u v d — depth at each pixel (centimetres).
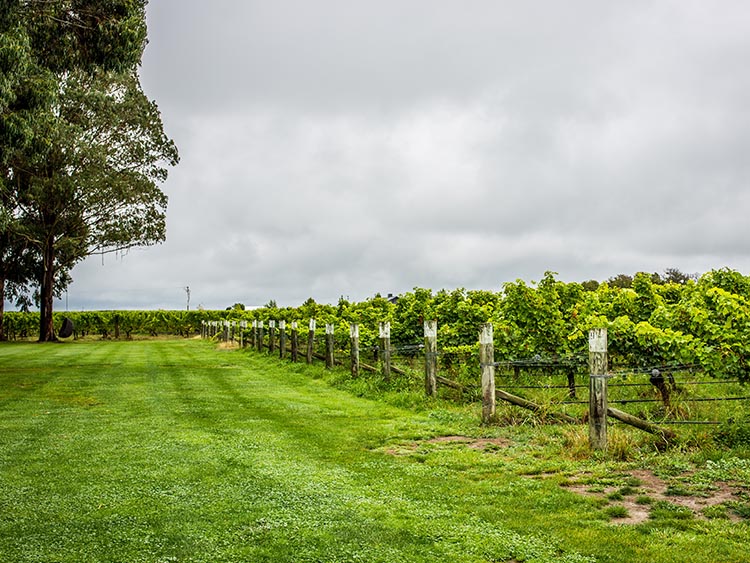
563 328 1318
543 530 523
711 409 976
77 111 3797
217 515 572
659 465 718
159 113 4288
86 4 1972
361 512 576
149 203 4375
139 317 5684
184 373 1983
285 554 479
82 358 2664
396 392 1351
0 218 2175
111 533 527
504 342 1318
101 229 4381
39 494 643
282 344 2303
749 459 726
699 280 1460
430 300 1930
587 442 796
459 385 1223
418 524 542
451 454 813
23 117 1898
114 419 1111
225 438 933
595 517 555
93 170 3869
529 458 784
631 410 1053
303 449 856
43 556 477
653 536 504
